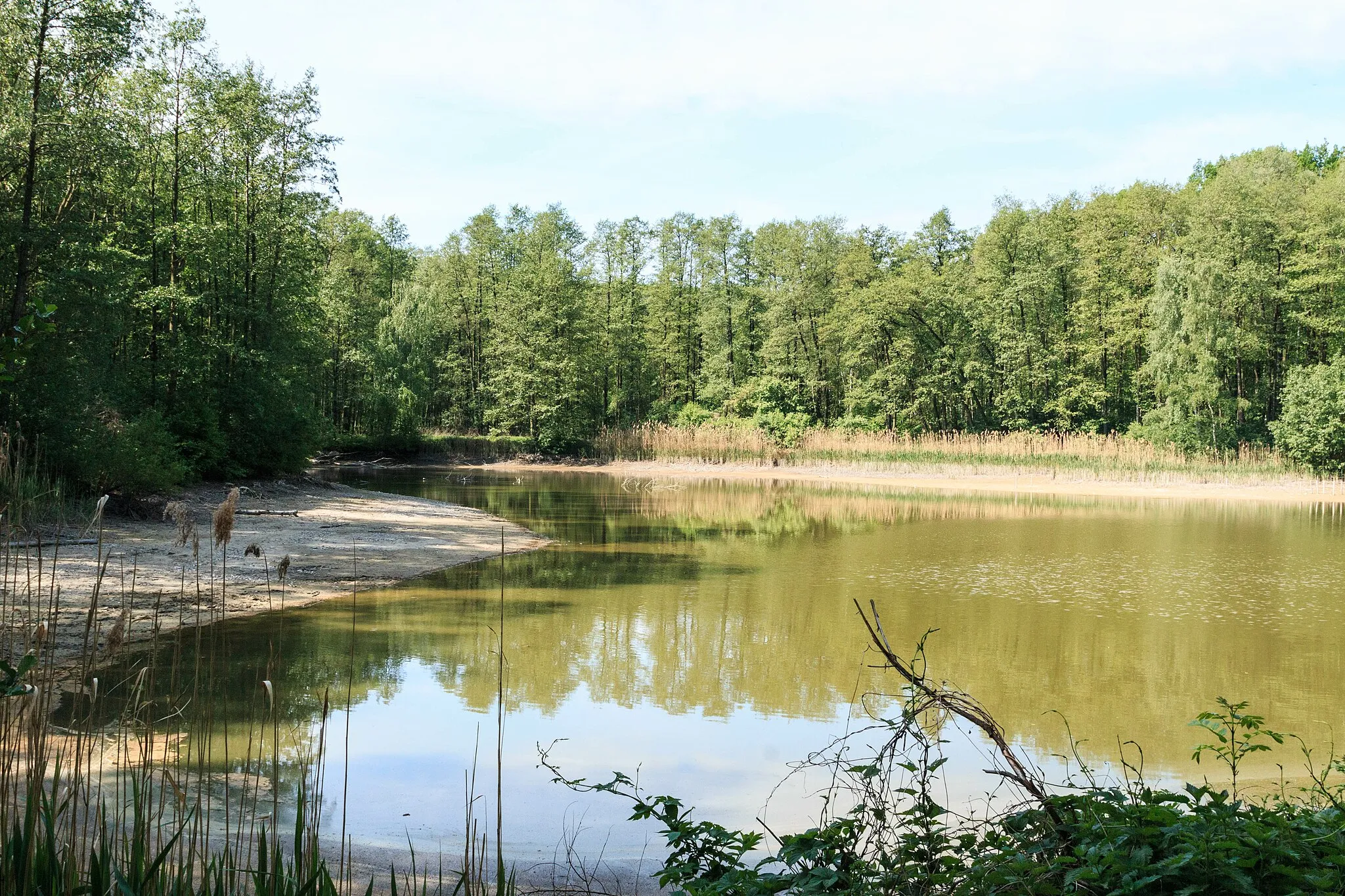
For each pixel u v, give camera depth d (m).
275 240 30.52
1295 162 57.25
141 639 10.31
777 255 66.06
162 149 27.70
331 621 12.27
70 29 19.56
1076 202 61.59
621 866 5.57
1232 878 2.88
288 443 30.44
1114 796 3.46
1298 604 14.78
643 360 67.06
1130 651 11.73
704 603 14.57
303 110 31.03
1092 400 54.34
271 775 6.74
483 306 66.31
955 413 60.50
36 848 3.10
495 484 40.53
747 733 8.45
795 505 32.62
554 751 7.88
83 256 19.66
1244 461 43.66
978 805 6.54
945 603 14.80
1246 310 51.69
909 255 65.31
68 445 17.70
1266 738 8.57
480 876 3.86
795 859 3.53
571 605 14.20
